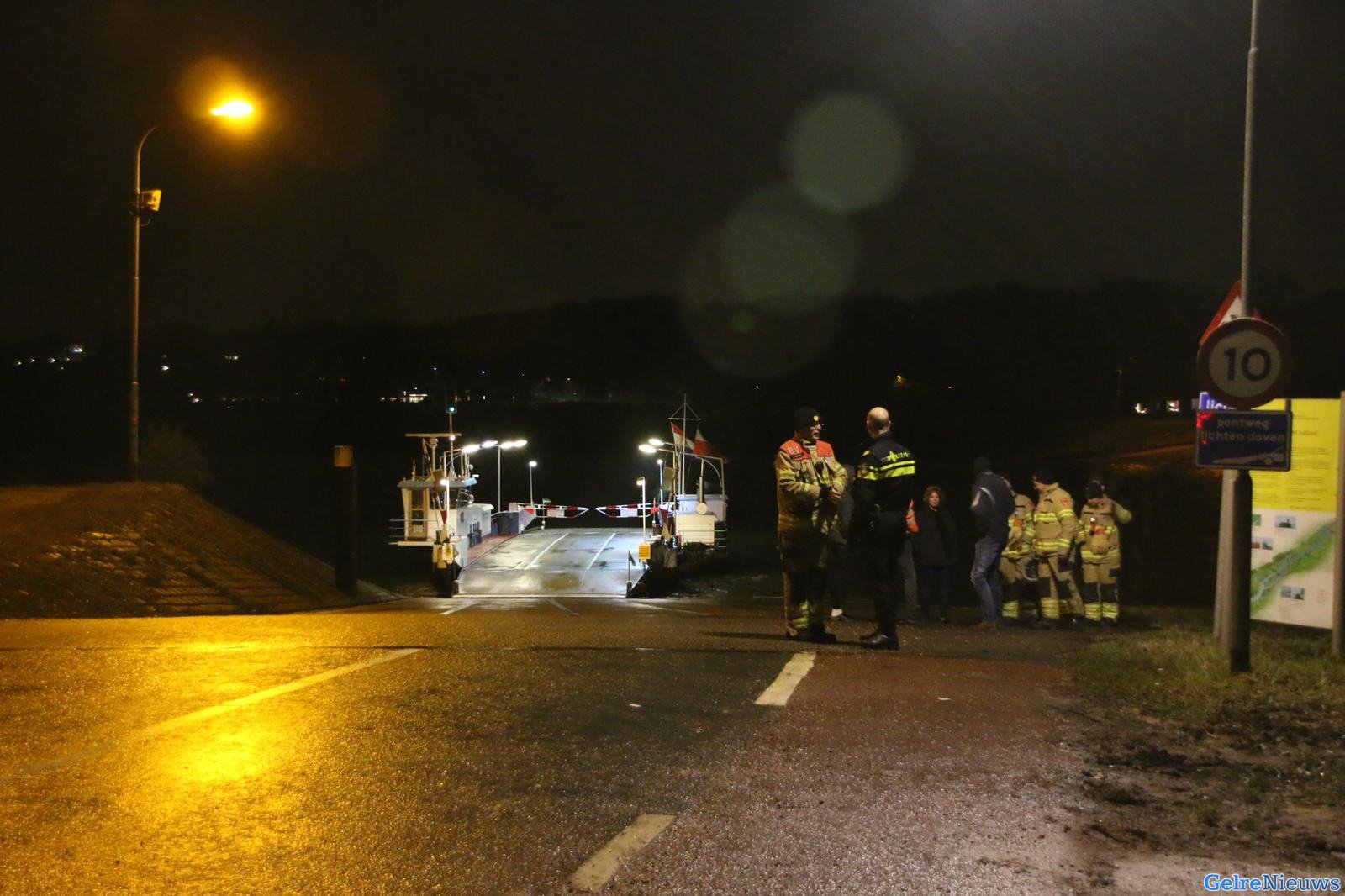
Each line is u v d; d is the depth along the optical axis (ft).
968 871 14.32
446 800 16.70
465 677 25.59
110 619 41.29
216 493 199.62
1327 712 23.22
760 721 21.74
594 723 21.42
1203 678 26.40
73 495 67.77
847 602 74.08
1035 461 271.08
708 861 14.46
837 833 15.57
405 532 103.81
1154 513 123.24
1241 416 26.81
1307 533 33.73
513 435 402.93
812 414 32.30
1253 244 29.53
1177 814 16.69
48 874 13.67
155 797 16.65
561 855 14.57
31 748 19.24
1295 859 14.96
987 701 23.91
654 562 94.48
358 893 13.25
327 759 18.72
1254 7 29.50
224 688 24.25
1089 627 42.98
